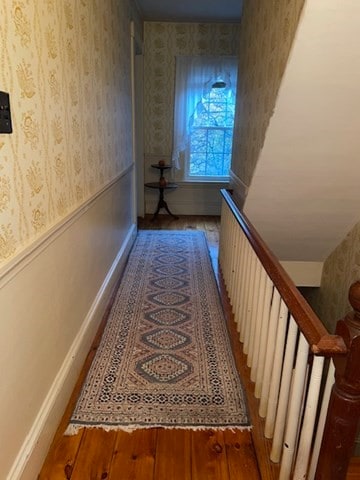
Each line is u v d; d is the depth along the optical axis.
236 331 2.36
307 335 0.96
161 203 5.38
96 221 2.35
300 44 1.40
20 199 1.20
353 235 2.59
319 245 2.89
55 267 1.57
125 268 3.44
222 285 3.10
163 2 4.07
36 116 1.32
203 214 5.72
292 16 1.46
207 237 4.56
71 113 1.75
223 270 3.21
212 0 3.99
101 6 2.36
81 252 1.99
